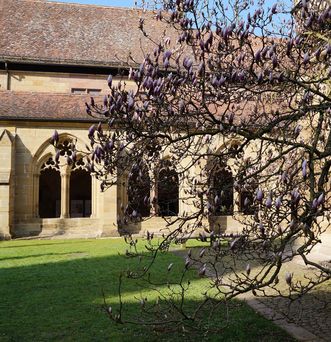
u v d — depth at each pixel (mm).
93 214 20219
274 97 8055
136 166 4625
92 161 4488
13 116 19406
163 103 4414
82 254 13922
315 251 13250
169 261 12344
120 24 26469
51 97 21188
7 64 22781
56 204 28375
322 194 3488
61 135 20062
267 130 5105
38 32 24562
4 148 18984
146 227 20078
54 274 10688
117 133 4441
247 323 6809
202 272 3975
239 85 5191
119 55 24531
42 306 7906
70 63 23375
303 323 6883
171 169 5867
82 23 25969
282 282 9703
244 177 5426
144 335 6363
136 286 9297
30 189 19703
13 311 7625
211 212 4863
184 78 4559
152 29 26406
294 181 5551
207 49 4473
